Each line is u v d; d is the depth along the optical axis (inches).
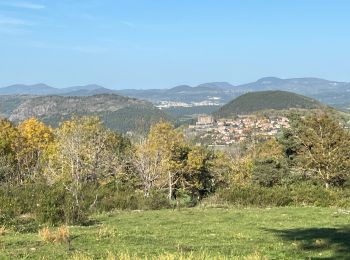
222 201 1701.5
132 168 2437.3
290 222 1170.0
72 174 1991.9
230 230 1012.5
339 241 839.1
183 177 2805.1
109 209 1524.4
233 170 2906.0
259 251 730.8
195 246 777.6
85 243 789.9
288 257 690.2
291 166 2342.5
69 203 1157.1
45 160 2711.6
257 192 1699.1
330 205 1642.5
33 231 1001.5
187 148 2856.8
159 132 2783.0
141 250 725.9
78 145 2269.9
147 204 1600.6
